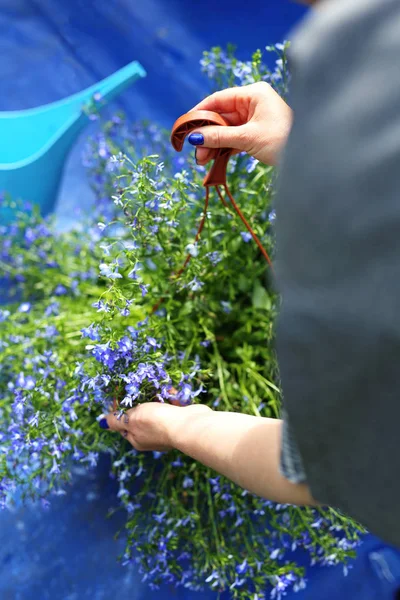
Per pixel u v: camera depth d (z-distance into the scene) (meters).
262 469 0.60
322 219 0.36
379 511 0.43
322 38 0.36
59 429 0.91
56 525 1.10
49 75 1.52
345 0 0.36
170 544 0.91
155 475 1.08
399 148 0.34
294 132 0.37
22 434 0.90
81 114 1.15
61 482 1.11
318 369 0.39
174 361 0.91
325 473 0.45
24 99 1.48
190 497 1.03
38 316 1.13
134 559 0.97
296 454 0.51
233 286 1.04
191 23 1.60
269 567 0.91
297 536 0.95
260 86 0.79
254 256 1.00
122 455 0.97
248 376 1.00
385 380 0.38
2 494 0.91
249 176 0.99
